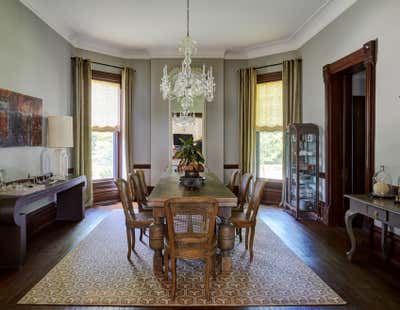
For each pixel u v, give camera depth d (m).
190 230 2.66
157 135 6.67
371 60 3.62
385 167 3.42
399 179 3.03
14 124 3.87
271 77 6.40
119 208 6.00
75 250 3.64
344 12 4.32
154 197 2.93
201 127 6.72
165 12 4.73
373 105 3.63
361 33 3.91
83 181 5.03
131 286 2.73
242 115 6.60
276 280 2.86
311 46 5.47
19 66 4.02
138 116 6.73
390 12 3.34
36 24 4.47
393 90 3.30
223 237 2.96
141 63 6.72
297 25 5.28
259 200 3.32
